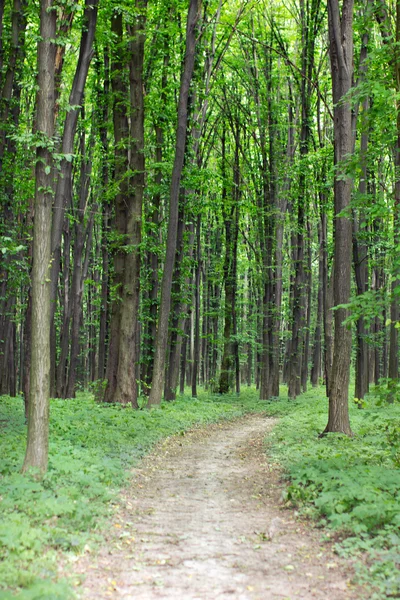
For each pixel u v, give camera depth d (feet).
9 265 48.34
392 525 20.67
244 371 179.52
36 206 28.22
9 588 14.93
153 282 76.13
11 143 54.65
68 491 24.38
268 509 26.27
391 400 33.63
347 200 44.27
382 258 68.13
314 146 86.63
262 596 16.28
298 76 88.38
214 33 76.59
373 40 56.49
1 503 21.47
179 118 59.93
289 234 118.42
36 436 27.25
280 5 90.94
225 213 105.70
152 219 76.64
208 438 52.16
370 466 29.50
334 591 16.58
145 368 78.07
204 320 134.41
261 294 116.26
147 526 23.41
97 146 69.10
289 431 49.14
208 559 19.51
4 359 77.41
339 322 44.11
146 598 15.99
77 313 77.20
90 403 61.16
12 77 47.21
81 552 19.08
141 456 39.01
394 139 34.45
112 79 62.64
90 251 95.55
